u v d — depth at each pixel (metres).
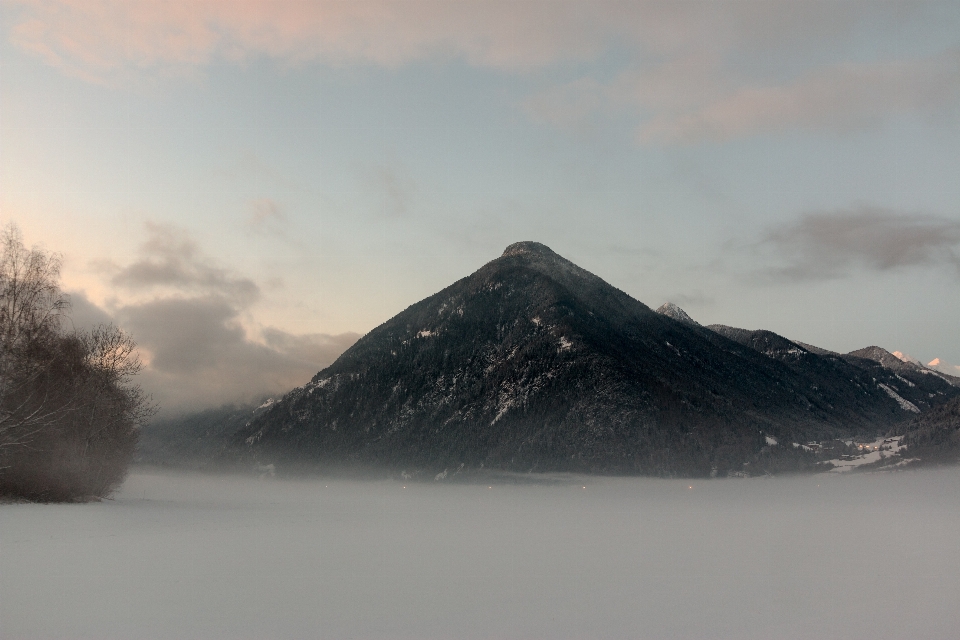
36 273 60.12
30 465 60.16
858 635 26.39
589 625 26.88
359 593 30.77
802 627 27.34
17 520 47.94
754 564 41.44
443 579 34.78
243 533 51.25
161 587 30.02
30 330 59.31
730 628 27.06
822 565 41.22
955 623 28.08
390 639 24.42
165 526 52.06
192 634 23.84
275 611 27.11
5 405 56.62
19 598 27.30
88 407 67.25
